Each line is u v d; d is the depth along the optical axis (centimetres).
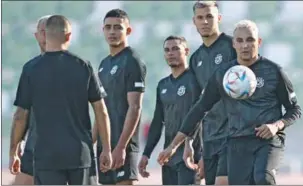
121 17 2198
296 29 11038
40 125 1744
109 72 2198
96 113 1786
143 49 10944
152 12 11462
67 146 1730
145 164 2427
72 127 1741
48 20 1773
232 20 11312
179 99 2331
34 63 1764
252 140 1866
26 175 2178
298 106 1898
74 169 1741
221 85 1891
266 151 1853
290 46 10912
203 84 2262
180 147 2345
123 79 2175
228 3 11362
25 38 10825
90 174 1777
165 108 2375
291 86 1883
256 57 1888
